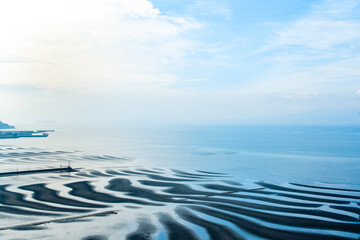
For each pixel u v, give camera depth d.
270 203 73.31
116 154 181.75
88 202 72.50
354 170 124.06
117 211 65.75
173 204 71.94
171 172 119.00
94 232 53.56
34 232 52.94
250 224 58.62
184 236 52.69
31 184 91.38
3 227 55.03
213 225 57.94
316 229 56.25
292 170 124.31
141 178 104.62
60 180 98.44
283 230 55.66
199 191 85.81
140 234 53.22
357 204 72.56
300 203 73.31
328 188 90.31
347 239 51.88
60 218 60.34
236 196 80.12
